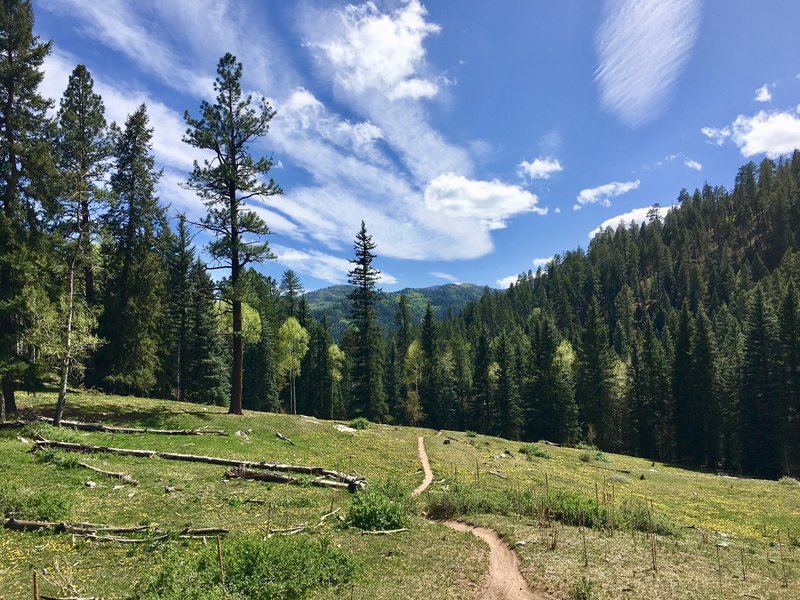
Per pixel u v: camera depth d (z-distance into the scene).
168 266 59.00
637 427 76.25
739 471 60.09
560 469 36.00
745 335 64.88
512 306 176.50
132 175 41.59
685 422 67.81
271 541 12.45
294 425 33.72
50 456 20.45
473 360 98.12
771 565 14.52
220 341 62.38
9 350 26.55
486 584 11.59
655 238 178.38
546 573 11.96
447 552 13.55
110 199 29.48
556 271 198.38
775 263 146.88
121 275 40.94
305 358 91.38
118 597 9.89
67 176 28.02
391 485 20.78
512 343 101.69
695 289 141.38
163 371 53.72
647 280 167.12
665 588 11.25
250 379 80.50
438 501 19.98
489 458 35.59
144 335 41.31
